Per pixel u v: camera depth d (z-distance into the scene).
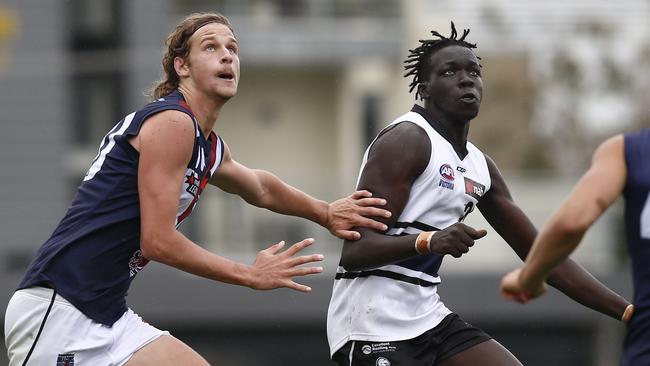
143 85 75.31
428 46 20.23
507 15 82.00
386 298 19.98
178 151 18.28
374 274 20.03
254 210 65.38
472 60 19.98
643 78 78.44
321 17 82.25
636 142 16.22
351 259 19.69
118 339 18.88
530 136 79.62
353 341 20.22
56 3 73.88
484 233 18.52
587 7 82.06
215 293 62.66
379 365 19.94
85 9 75.56
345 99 84.00
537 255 16.36
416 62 20.81
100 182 18.64
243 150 85.38
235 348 63.00
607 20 81.19
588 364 63.62
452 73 19.92
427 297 20.33
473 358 20.00
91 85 75.81
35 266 18.78
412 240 18.88
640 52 79.44
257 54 81.38
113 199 18.53
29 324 18.66
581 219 15.80
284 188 21.25
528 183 71.56
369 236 19.52
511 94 80.50
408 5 82.25
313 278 62.94
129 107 75.31
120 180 18.50
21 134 72.38
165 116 18.34
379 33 81.88
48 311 18.55
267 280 18.48
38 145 72.38
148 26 75.94
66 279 18.58
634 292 16.34
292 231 65.38
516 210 21.42
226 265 18.34
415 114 20.16
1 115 72.44
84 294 18.58
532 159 78.44
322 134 85.69
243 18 81.62
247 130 85.56
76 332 18.56
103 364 18.70
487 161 21.22
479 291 63.66
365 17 82.50
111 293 18.83
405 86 82.69
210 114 19.09
